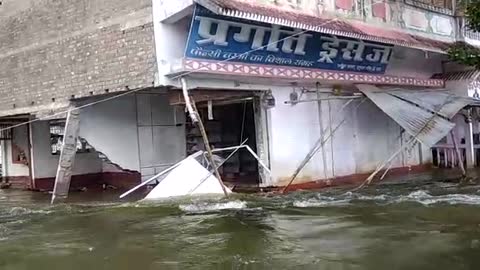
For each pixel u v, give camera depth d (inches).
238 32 462.9
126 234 333.1
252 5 455.8
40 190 645.9
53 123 663.8
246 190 531.2
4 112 608.7
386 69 658.8
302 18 489.4
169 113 609.9
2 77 610.9
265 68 490.0
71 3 524.4
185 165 485.1
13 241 323.9
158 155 597.3
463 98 652.1
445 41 722.8
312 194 493.4
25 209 455.5
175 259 271.9
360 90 600.7
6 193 624.1
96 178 655.8
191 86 462.6
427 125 553.0
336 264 256.1
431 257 263.6
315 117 579.2
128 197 526.0
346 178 613.3
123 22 474.3
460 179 613.9
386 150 680.4
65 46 530.3
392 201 437.1
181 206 422.3
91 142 534.6
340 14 565.9
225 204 429.1
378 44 604.7
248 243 301.0
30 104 572.7
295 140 552.7
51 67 546.6
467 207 397.7
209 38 447.8
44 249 302.4
